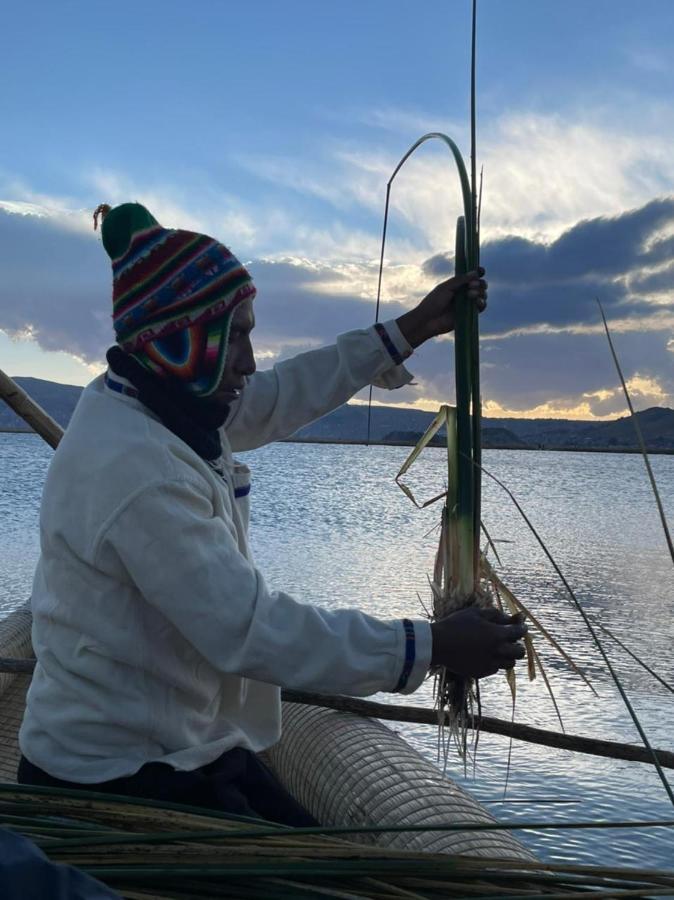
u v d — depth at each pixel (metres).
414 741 3.71
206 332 1.53
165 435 1.51
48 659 1.54
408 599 7.32
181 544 1.44
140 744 1.52
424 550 10.69
